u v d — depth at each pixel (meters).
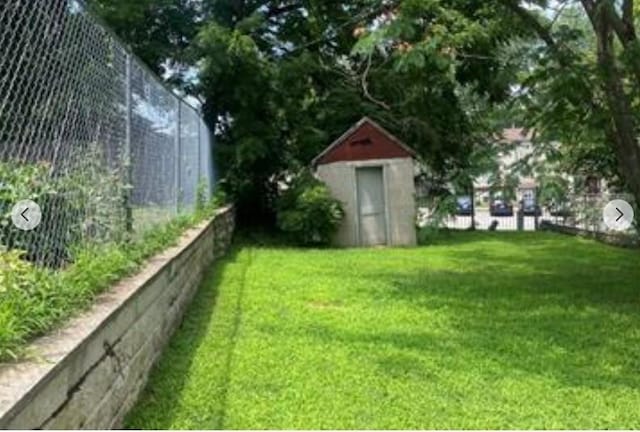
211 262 10.81
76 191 3.90
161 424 3.77
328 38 17.48
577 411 4.12
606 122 8.13
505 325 6.60
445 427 3.82
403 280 9.59
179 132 8.47
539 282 9.38
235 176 17.67
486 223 23.50
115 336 3.50
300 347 5.59
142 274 4.64
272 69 16.88
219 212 12.72
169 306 5.57
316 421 3.88
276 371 4.88
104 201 4.47
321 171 16.41
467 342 5.87
